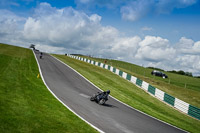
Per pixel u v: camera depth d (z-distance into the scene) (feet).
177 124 38.70
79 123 25.26
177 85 111.34
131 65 244.01
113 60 282.77
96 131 23.70
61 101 35.83
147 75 140.26
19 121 21.15
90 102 40.40
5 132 17.89
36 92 38.68
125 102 49.08
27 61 91.71
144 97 64.23
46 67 84.84
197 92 94.07
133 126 29.40
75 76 76.18
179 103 58.75
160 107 54.70
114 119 31.12
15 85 40.34
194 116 52.39
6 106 25.23
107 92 40.75
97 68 126.52
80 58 202.59
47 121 23.22
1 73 50.03
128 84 84.28
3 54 100.83
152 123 34.01
